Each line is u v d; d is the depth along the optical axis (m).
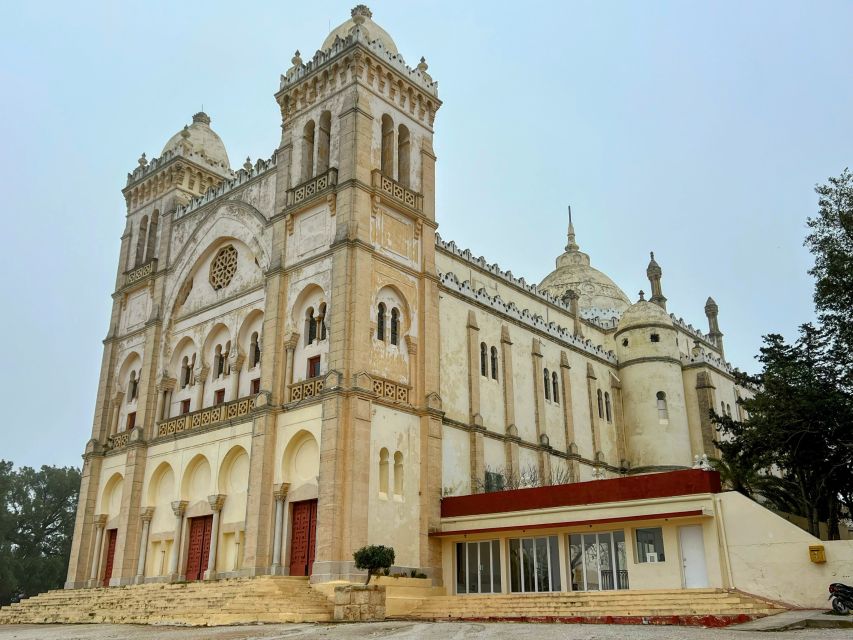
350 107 40.84
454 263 52.66
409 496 36.97
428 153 44.69
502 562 36.06
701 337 77.06
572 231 82.44
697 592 28.80
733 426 42.06
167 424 46.03
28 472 92.88
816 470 37.62
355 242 37.81
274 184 44.75
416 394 39.12
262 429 38.06
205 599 32.03
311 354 38.59
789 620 23.08
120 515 45.94
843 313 35.88
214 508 40.53
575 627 24.31
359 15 46.00
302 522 36.28
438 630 23.94
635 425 59.66
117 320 54.03
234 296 45.38
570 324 64.81
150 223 55.25
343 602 29.00
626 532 32.75
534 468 48.41
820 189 36.53
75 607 38.56
